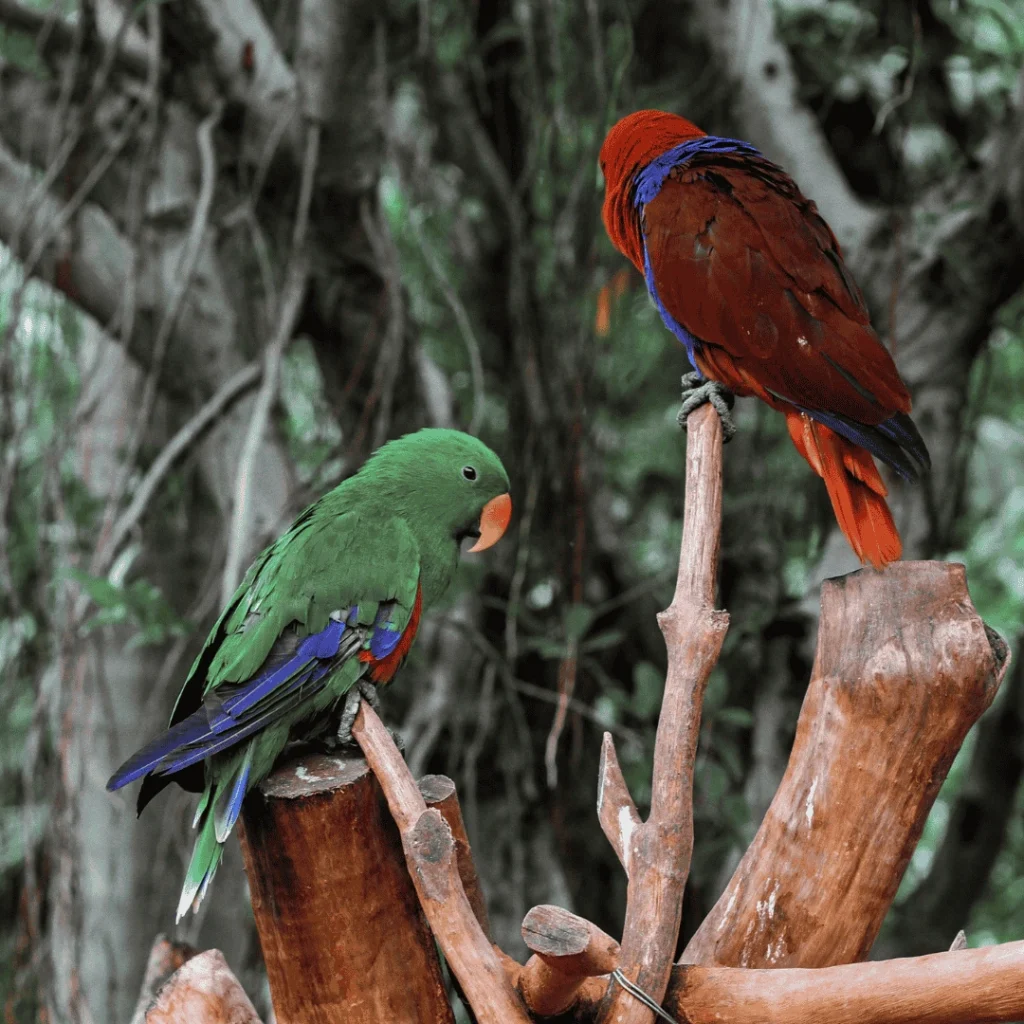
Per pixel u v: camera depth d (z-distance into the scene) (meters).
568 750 9.94
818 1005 3.45
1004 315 10.51
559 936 3.50
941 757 3.86
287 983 3.85
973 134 9.97
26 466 9.29
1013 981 3.26
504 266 9.90
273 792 3.71
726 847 9.38
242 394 8.42
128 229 8.88
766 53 9.62
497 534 4.66
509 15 9.70
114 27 8.79
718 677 9.10
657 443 11.01
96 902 9.38
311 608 4.15
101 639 8.66
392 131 10.02
